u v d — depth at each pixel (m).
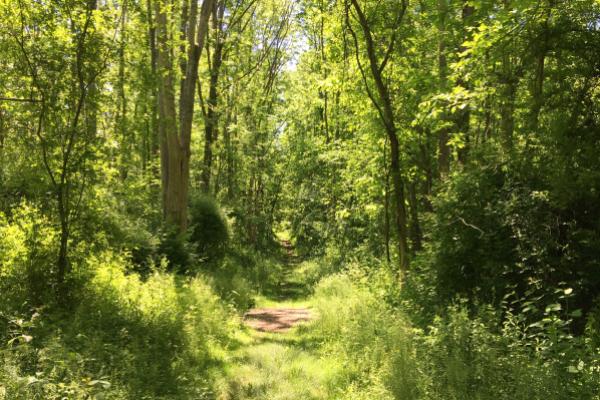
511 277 7.72
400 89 13.16
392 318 8.07
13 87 8.22
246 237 30.86
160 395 6.34
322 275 21.31
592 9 7.99
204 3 17.66
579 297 6.97
